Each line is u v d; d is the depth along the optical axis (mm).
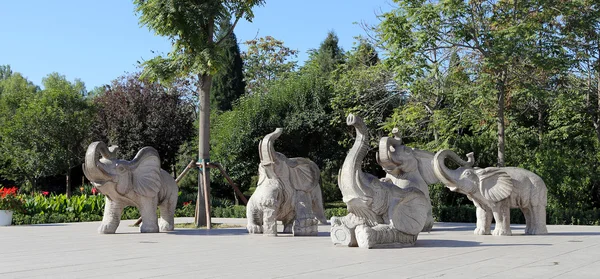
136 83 29531
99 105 29891
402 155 11617
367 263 7246
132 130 28188
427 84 19500
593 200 20984
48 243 10367
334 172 28422
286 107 27406
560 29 18750
